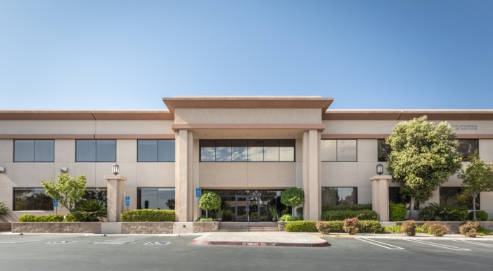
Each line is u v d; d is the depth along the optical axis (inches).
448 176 1051.3
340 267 521.3
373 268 517.0
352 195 1192.2
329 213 1073.5
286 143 1232.2
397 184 1178.6
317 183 1080.2
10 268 494.6
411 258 603.8
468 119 1196.5
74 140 1182.9
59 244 759.7
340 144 1205.1
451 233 1055.0
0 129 1171.3
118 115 1173.1
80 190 1087.0
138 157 1186.6
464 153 1197.7
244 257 599.8
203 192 1155.9
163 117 1182.3
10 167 1169.4
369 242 825.5
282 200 1111.0
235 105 1081.4
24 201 1162.6
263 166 1221.7
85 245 743.7
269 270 495.5
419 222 1073.5
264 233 992.2
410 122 1106.1
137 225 1043.3
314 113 1093.8
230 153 1228.5
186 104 1071.6
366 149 1200.8
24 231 1037.2
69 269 488.7
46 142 1184.8
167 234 1021.8
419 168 1045.2
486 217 1127.0
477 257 622.2
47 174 1172.5
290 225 1034.1
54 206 1104.8
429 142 1082.1
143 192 1178.0
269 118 1088.2
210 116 1083.9
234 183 1214.3
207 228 1052.5
